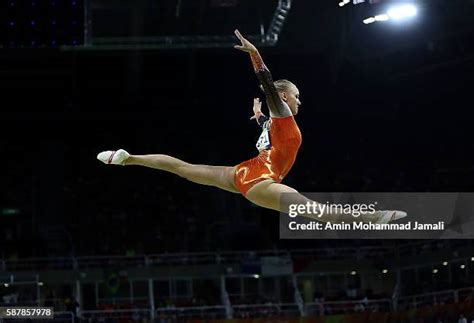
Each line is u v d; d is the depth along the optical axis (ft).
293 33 119.03
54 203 142.41
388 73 132.77
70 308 101.91
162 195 145.38
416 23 112.16
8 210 139.54
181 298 120.67
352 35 116.57
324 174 147.74
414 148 143.74
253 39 91.50
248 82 144.15
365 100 143.23
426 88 136.46
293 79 139.23
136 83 137.18
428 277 119.65
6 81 138.41
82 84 140.05
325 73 136.36
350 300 113.29
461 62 125.08
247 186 23.07
